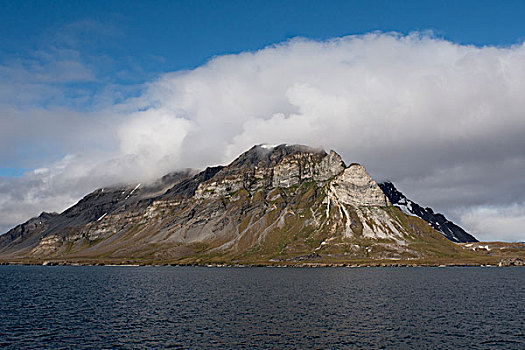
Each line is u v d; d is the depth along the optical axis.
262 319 98.88
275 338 80.31
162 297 142.62
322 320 97.50
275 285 190.12
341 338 80.31
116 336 81.81
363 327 89.81
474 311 111.00
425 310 112.31
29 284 199.50
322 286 183.75
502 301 130.88
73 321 96.62
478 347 74.62
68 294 152.62
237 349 72.81
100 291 164.12
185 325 92.00
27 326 90.75
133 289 172.62
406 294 150.12
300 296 144.12
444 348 74.06
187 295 148.62
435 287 178.00
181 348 73.50
